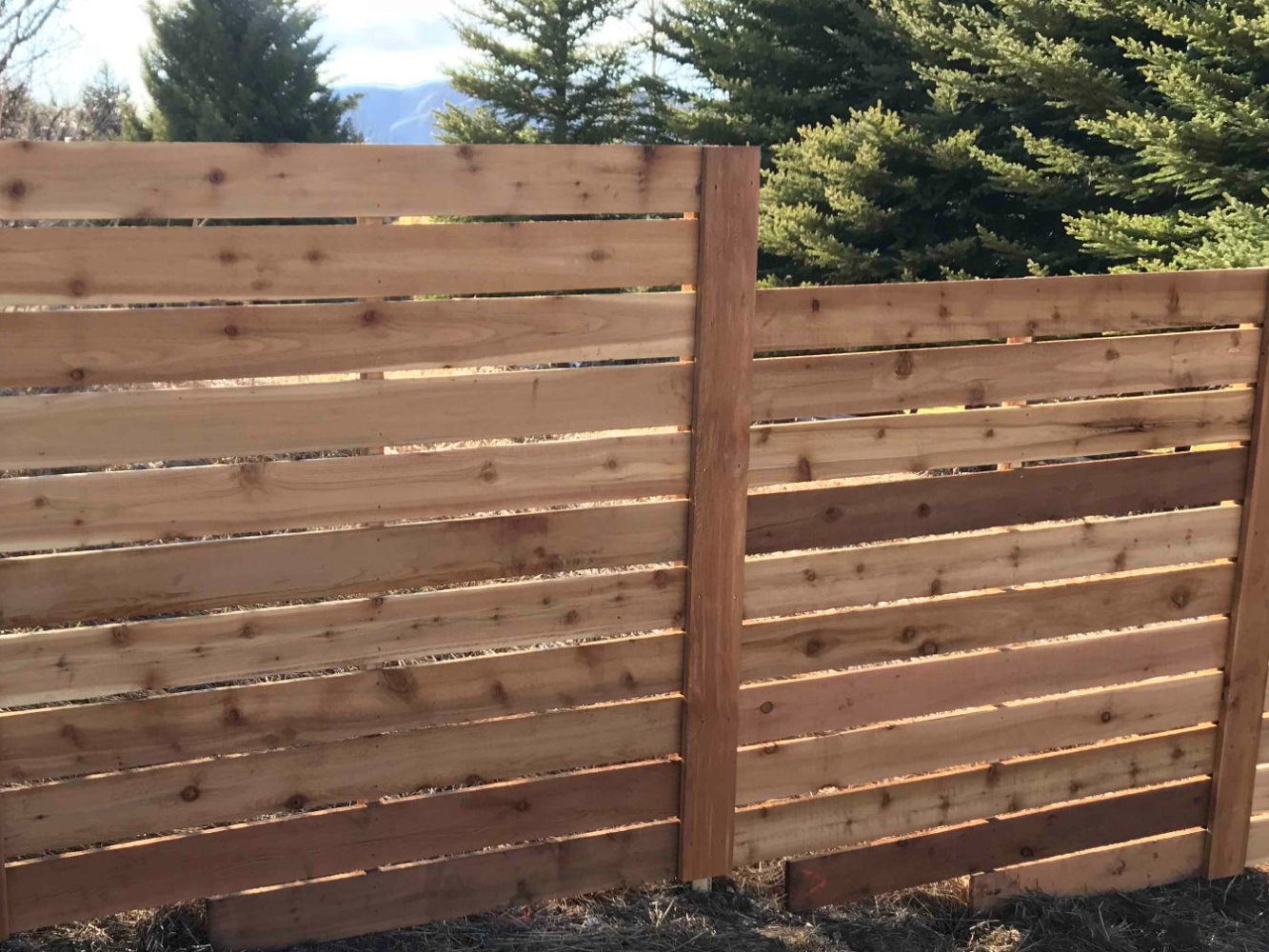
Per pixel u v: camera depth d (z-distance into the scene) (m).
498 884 3.24
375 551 2.92
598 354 3.00
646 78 19.47
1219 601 3.70
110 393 2.66
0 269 2.54
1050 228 12.76
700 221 3.00
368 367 2.82
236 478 2.79
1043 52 11.21
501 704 3.12
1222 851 3.82
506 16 20.80
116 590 2.75
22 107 17.75
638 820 3.32
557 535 3.06
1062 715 3.62
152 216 2.62
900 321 3.21
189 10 27.19
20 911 2.85
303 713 2.96
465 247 2.84
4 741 2.74
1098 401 3.43
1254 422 3.58
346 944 3.16
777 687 3.33
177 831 3.37
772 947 3.29
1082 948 3.42
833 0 15.25
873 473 3.27
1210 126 9.04
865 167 12.77
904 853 3.54
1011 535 3.45
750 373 3.10
